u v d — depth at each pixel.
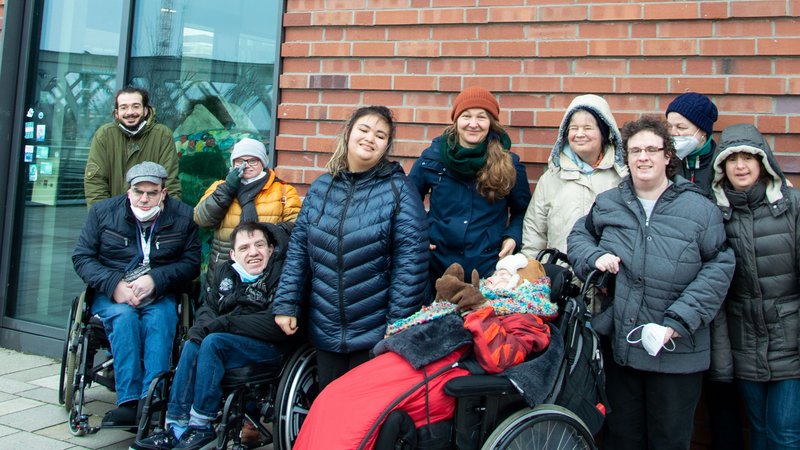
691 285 2.91
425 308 3.10
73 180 5.63
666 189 3.05
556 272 3.15
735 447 3.47
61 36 5.77
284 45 4.68
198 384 3.37
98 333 4.05
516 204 3.78
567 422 2.84
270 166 4.74
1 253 5.75
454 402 2.82
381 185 3.34
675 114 3.50
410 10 4.35
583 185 3.53
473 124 3.53
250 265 3.71
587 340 3.04
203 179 5.22
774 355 3.09
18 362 5.30
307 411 3.51
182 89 5.30
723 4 3.74
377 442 2.67
